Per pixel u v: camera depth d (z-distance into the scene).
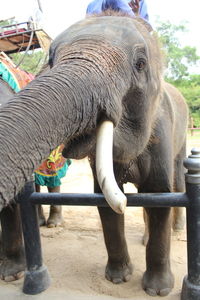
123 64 1.47
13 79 2.85
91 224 3.48
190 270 1.85
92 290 2.18
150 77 1.71
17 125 1.04
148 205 1.79
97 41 1.47
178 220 3.20
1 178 0.97
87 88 1.27
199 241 1.78
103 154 1.31
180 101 3.16
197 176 1.69
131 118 1.67
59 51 1.51
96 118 1.35
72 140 1.41
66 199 1.91
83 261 2.61
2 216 2.30
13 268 2.36
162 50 2.08
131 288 2.20
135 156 1.81
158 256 2.10
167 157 2.09
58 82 1.22
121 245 2.25
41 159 1.11
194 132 16.27
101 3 2.52
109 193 1.22
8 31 3.54
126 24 1.65
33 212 2.05
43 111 1.12
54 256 2.71
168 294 2.11
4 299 2.10
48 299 2.06
